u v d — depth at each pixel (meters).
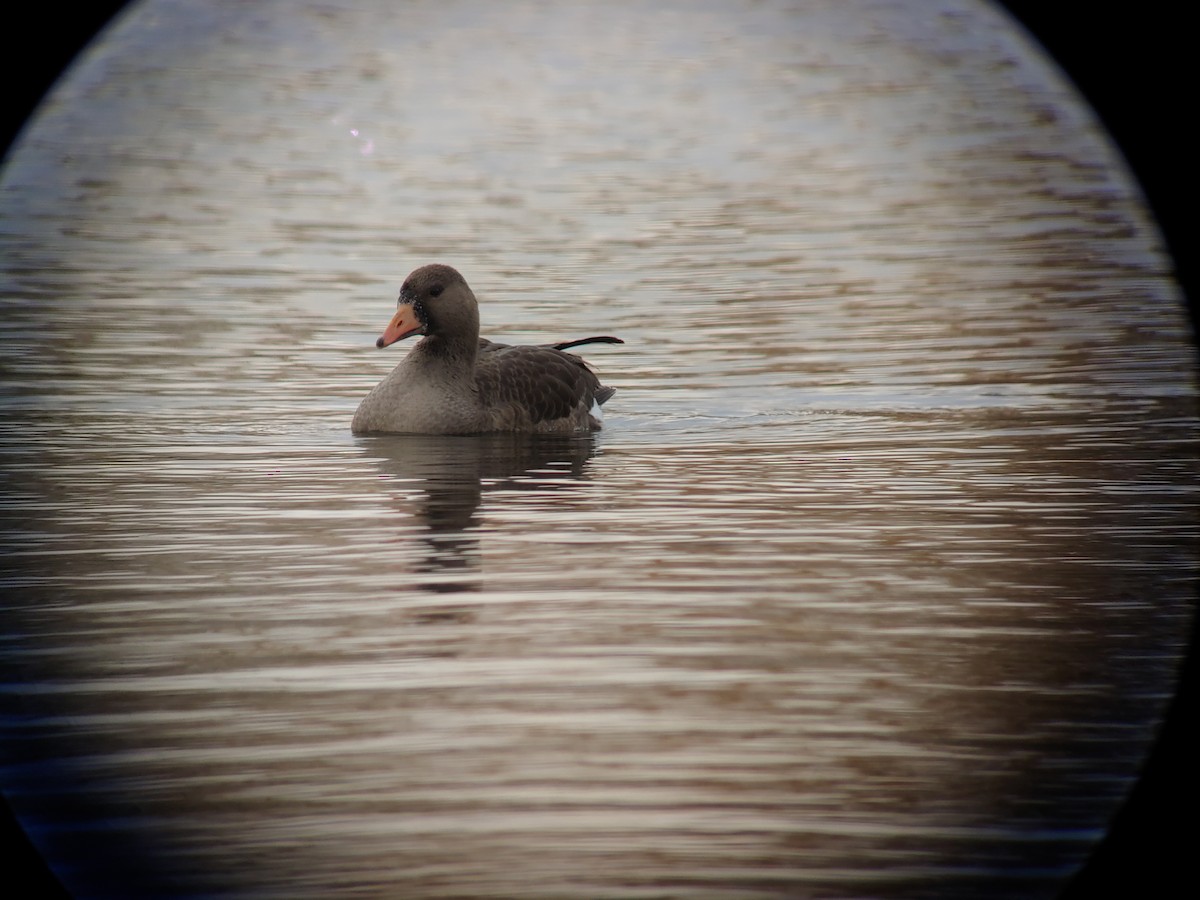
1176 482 14.12
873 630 10.40
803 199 33.53
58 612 10.72
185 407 17.44
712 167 37.53
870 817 8.23
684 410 17.53
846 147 39.59
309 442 15.95
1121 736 8.95
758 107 44.12
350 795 8.28
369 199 33.69
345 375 19.28
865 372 19.23
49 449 15.39
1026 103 38.34
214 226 30.47
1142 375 18.86
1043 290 24.22
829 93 45.41
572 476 14.49
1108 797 8.42
